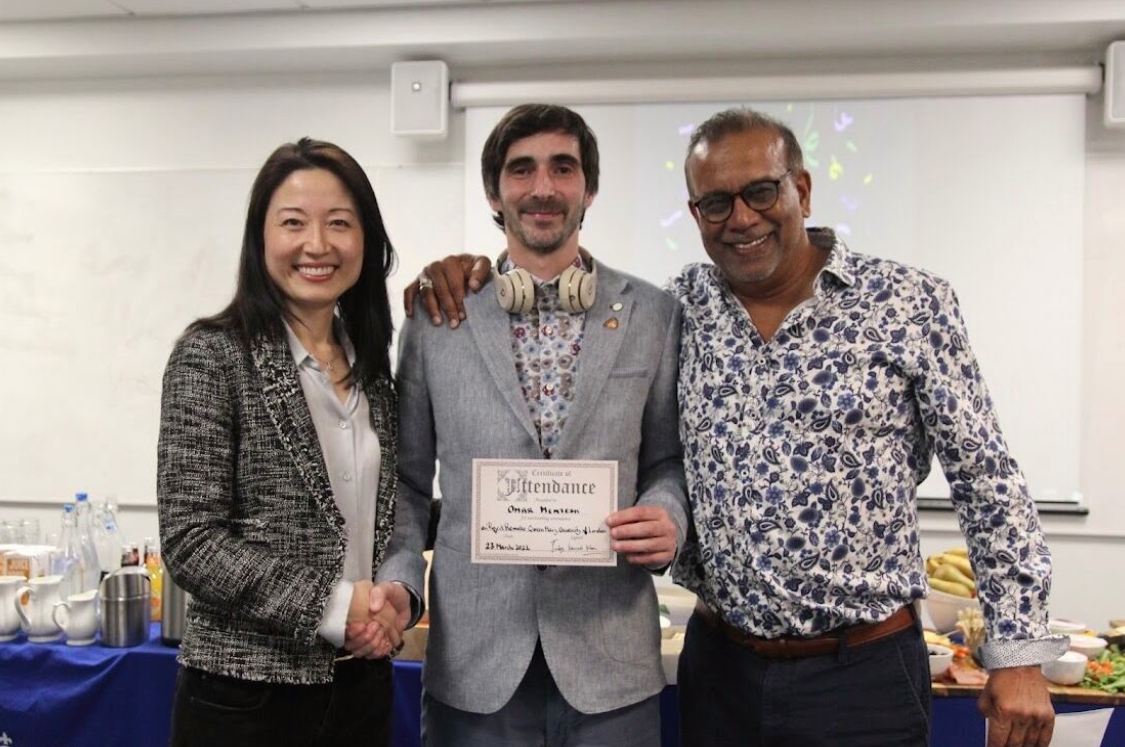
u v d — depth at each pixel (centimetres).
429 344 147
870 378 136
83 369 407
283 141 398
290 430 128
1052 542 358
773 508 136
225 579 119
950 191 362
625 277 153
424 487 153
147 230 403
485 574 138
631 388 142
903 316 137
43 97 411
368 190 140
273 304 134
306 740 128
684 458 149
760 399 140
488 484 133
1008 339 361
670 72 377
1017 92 355
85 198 405
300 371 135
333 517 129
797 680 137
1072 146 355
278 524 127
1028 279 359
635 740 138
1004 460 135
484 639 136
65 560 227
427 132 372
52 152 412
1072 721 170
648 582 146
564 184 139
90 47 377
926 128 362
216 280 400
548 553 132
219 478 125
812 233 153
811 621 136
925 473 148
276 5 361
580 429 138
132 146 407
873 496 136
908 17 335
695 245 376
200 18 371
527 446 138
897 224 366
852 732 136
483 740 137
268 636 124
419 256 391
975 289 362
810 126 367
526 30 355
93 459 407
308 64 387
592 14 351
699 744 150
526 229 141
